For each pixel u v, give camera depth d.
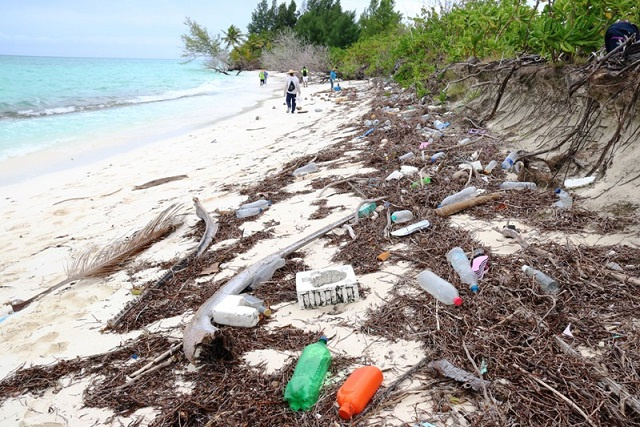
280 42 49.31
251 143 10.88
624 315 2.63
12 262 5.02
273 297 3.42
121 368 2.87
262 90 28.80
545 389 2.18
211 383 2.59
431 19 13.55
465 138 6.88
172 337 3.12
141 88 30.59
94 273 4.29
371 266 3.66
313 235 4.26
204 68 65.62
